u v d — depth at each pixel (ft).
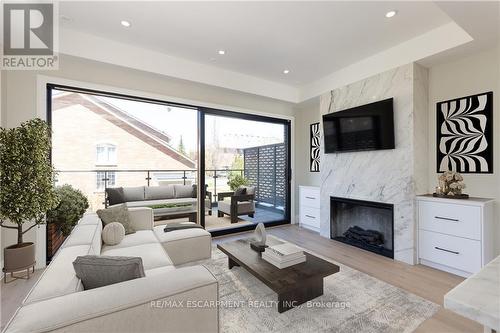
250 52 10.78
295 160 16.79
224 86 12.68
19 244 7.99
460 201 8.36
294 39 9.64
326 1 7.38
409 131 9.69
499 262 2.94
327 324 5.78
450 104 9.61
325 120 13.15
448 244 8.68
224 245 8.64
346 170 12.22
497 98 8.52
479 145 8.89
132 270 3.85
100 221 8.13
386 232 11.02
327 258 10.16
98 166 17.01
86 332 2.83
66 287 3.60
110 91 10.43
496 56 8.54
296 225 16.11
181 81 11.84
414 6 7.59
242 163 15.80
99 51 9.61
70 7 7.64
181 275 3.83
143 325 3.20
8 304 6.70
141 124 17.80
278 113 15.81
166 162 17.02
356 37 9.48
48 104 9.48
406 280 8.08
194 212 14.99
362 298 6.91
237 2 7.43
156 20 8.42
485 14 6.57
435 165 10.03
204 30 9.04
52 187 8.48
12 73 8.80
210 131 13.75
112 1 7.38
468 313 2.11
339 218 13.08
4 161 7.25
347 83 12.21
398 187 10.03
